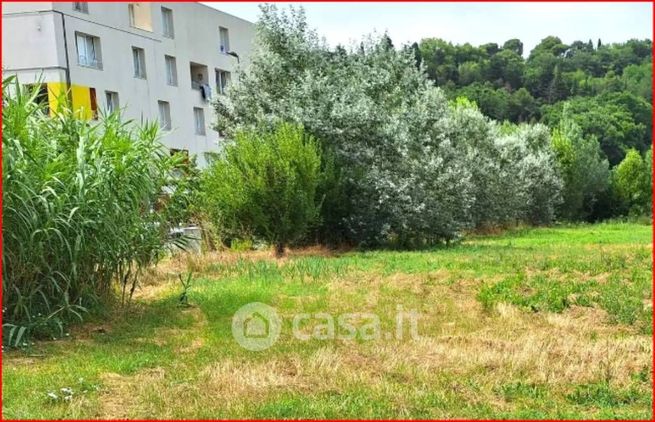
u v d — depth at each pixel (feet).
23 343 23.29
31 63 82.38
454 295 34.47
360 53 72.79
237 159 56.44
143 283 37.32
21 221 23.26
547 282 36.94
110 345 23.77
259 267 42.98
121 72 95.20
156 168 30.99
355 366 20.63
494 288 34.83
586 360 21.11
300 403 16.90
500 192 95.45
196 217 49.52
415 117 68.13
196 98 114.62
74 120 27.81
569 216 134.31
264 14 70.69
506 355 21.42
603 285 36.27
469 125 96.94
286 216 54.65
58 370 20.13
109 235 26.86
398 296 33.78
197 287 35.99
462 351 21.97
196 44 115.03
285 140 56.39
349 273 41.37
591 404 17.42
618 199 143.74
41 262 24.76
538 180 114.93
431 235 67.67
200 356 22.06
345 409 16.55
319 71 68.18
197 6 115.75
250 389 18.20
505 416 16.19
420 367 20.43
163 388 18.28
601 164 140.26
